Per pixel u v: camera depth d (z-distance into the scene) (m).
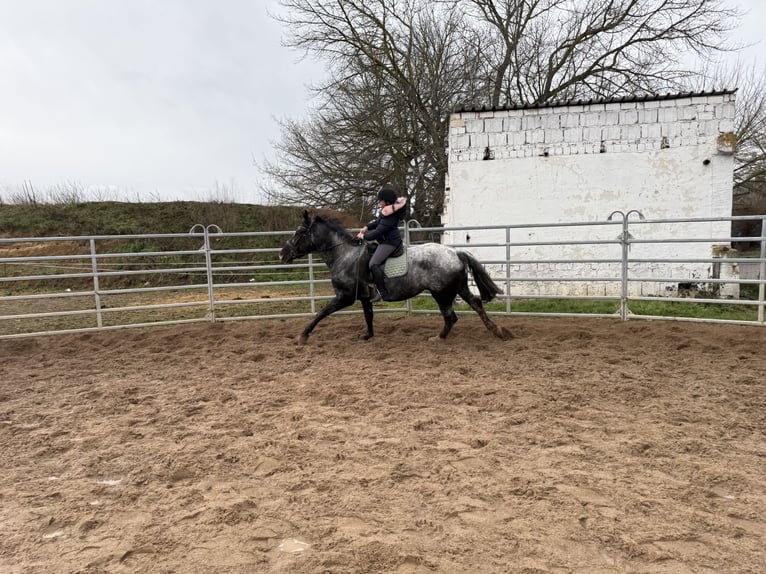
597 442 3.69
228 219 20.61
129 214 20.48
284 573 2.33
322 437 3.87
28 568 2.41
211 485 3.20
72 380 5.68
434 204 17.55
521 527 2.65
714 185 9.66
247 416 4.36
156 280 17.00
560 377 5.25
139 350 6.98
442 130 17.61
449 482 3.15
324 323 8.27
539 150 10.19
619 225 10.05
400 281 6.52
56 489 3.20
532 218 10.35
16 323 9.51
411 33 17.08
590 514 2.75
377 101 16.84
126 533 2.70
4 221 19.05
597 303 9.31
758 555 2.40
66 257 7.65
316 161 17.66
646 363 5.65
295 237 6.90
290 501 2.97
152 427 4.20
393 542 2.52
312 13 16.77
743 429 3.89
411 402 4.61
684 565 2.35
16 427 4.27
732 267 9.62
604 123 9.93
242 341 7.23
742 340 6.39
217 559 2.45
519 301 9.74
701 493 2.96
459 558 2.41
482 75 18.83
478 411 4.37
